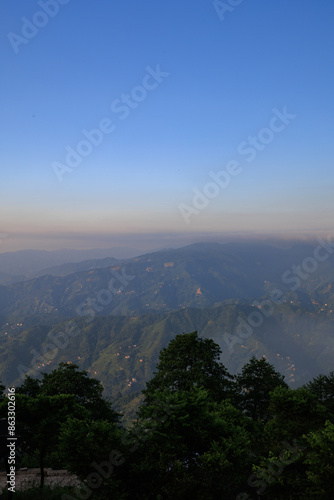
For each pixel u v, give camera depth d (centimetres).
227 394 3356
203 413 1432
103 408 3256
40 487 1675
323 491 1146
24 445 1945
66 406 1939
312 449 1391
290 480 1233
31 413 1886
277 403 2022
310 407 1970
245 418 2005
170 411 1388
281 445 1541
